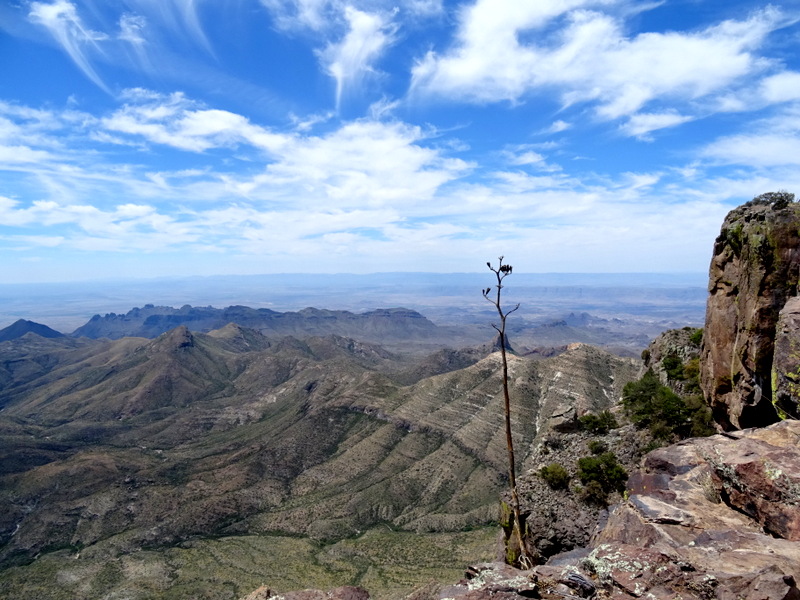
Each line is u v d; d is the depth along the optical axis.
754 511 13.90
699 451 17.20
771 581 9.47
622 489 30.86
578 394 163.62
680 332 48.91
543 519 31.45
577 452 36.59
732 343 27.20
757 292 23.89
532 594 11.30
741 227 26.47
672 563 11.16
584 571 12.22
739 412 25.30
